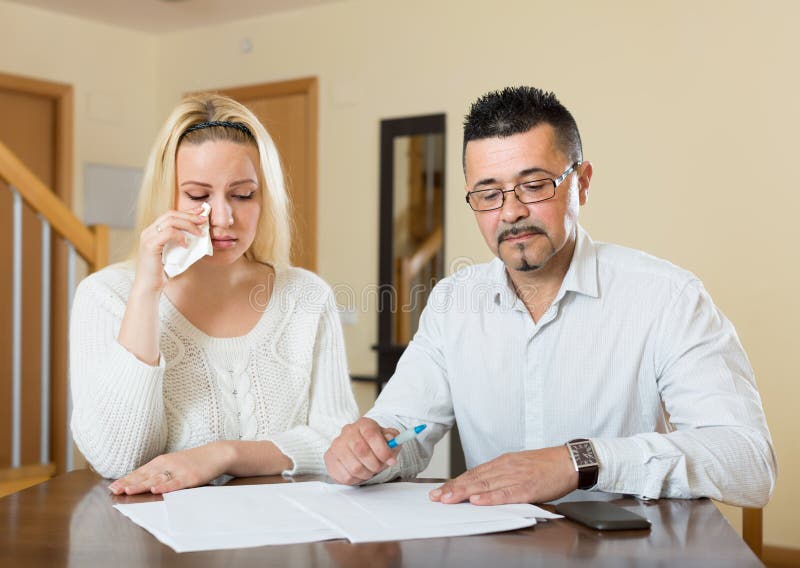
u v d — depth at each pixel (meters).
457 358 1.69
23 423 4.92
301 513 1.17
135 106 5.50
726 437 1.32
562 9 4.09
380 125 4.64
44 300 3.42
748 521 2.79
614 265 1.62
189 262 1.48
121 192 5.32
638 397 1.58
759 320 3.63
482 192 1.46
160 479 1.35
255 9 4.99
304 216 4.98
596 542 1.05
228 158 1.57
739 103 3.66
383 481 1.45
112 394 1.46
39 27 5.03
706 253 3.74
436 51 4.46
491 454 1.70
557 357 1.62
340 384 1.81
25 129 5.07
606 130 3.98
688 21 3.78
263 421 1.69
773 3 3.58
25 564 0.97
